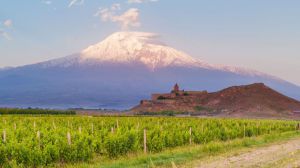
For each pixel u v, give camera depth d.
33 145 26.23
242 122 62.50
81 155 26.55
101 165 23.39
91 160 26.83
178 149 31.06
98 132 34.03
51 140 27.91
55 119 60.62
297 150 29.45
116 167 22.27
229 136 45.22
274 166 21.50
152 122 58.62
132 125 50.34
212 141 39.44
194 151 27.64
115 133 32.69
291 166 21.55
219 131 43.91
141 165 22.33
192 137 38.56
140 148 31.11
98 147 29.00
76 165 24.58
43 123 49.09
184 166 21.34
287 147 31.88
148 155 26.66
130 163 23.20
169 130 40.12
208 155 25.92
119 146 29.27
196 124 51.78
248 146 32.66
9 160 24.58
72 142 27.95
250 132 52.12
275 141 38.34
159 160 23.84
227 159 24.00
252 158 24.56
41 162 24.86
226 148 30.23
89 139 28.92
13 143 25.02
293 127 69.62
